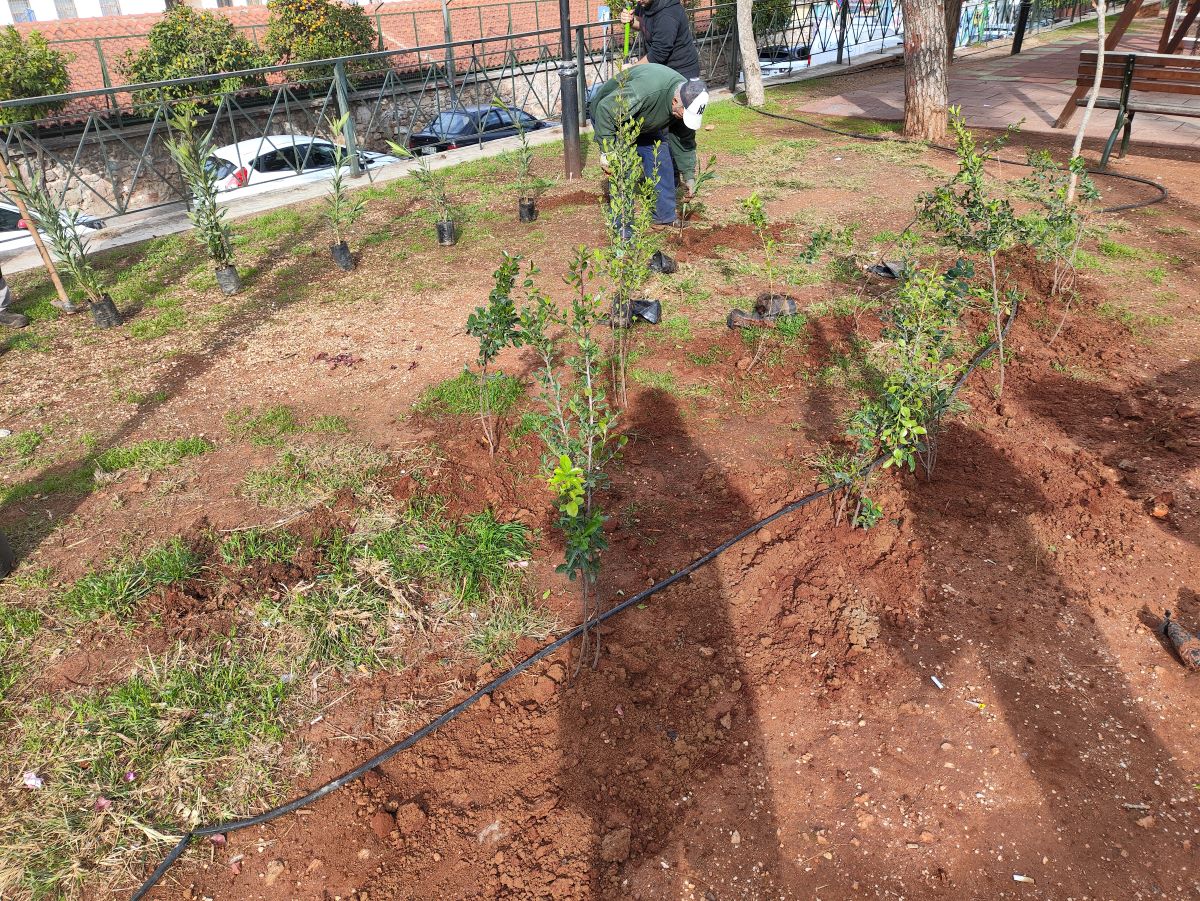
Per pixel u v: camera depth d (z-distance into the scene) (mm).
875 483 3863
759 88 13023
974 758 2629
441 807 2578
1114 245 6461
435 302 6039
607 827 2502
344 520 3770
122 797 2582
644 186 5242
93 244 7652
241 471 4145
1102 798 2492
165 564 3453
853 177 8734
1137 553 3410
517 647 3137
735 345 5223
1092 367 4832
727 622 3203
